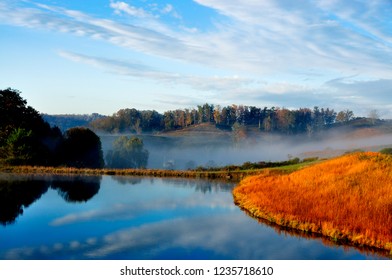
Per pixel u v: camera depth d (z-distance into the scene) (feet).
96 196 120.88
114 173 210.59
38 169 203.31
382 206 82.43
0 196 112.16
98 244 66.59
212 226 81.51
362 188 98.99
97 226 79.56
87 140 294.05
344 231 71.72
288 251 63.57
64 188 135.74
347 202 88.43
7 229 74.95
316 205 88.58
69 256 59.67
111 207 101.71
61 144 290.15
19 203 102.37
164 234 74.28
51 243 66.44
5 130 254.06
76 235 72.02
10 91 274.98
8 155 228.43
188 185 165.48
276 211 88.74
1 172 190.08
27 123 273.75
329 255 61.98
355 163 133.08
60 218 85.87
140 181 176.45
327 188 103.40
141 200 115.85
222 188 155.33
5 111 268.41
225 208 104.83
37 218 85.05
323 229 74.59
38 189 130.31
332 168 132.98
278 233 76.13
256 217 92.38
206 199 121.60
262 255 61.82
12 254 59.98
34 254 60.13
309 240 70.85
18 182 148.15
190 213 96.53
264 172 199.72
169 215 93.40
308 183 114.52
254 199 103.71
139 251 63.05
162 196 126.72
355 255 61.82
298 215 83.05
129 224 82.07
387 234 67.67
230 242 69.15
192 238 71.67
